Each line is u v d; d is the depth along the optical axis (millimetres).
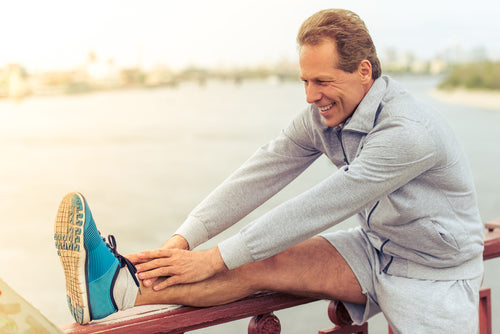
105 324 1176
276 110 78000
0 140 63625
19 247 32375
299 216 1218
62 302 24469
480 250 1340
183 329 1249
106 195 45938
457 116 66625
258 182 1432
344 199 1209
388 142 1186
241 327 18266
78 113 72625
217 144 64938
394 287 1314
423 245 1286
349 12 1228
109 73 73688
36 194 45875
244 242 1232
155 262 1236
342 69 1202
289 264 1336
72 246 1126
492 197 36500
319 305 17422
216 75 77562
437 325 1257
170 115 76750
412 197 1253
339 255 1382
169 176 52438
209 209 1416
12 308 971
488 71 68125
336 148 1350
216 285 1273
